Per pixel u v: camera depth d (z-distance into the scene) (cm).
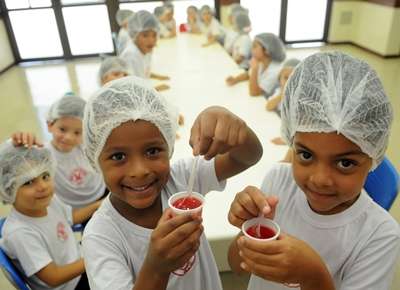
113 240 83
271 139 207
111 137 79
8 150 128
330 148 72
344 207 88
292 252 64
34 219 134
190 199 78
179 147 203
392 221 84
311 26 704
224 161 100
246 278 183
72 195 189
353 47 674
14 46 646
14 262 126
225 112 88
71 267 132
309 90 76
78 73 593
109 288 73
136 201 83
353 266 85
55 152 182
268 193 101
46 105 461
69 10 640
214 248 139
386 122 76
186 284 95
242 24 447
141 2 654
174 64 379
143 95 83
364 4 633
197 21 543
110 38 671
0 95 509
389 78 498
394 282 184
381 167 129
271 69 286
